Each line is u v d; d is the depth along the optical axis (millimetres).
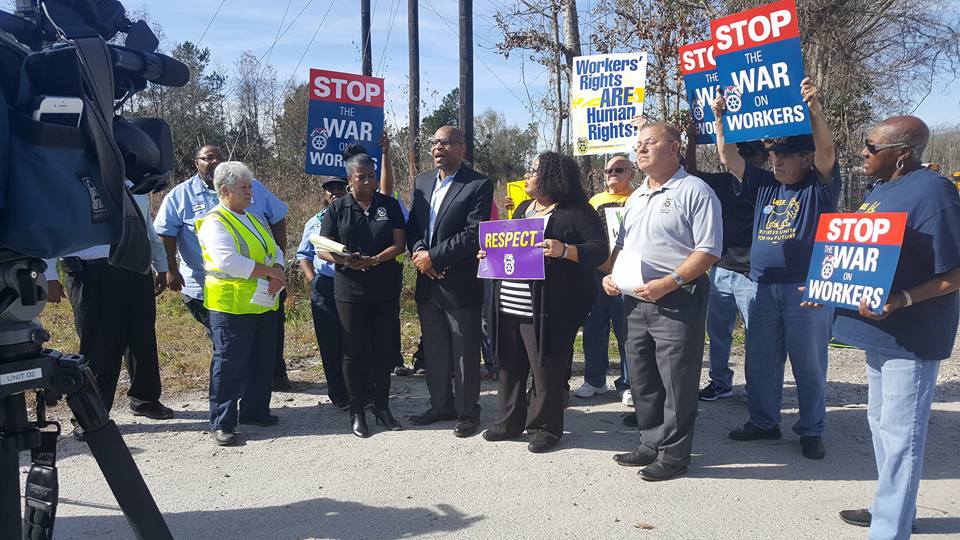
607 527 3768
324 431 5398
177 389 6520
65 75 2018
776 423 5094
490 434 5148
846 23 12852
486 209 5199
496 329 5062
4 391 2166
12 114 1959
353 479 4449
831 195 4719
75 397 2385
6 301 2141
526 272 4719
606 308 6172
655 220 4434
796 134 4738
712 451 4930
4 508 2404
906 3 13500
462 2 9867
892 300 3271
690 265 4242
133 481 2465
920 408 3332
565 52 12086
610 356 7656
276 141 29188
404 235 5457
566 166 4809
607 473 4527
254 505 4082
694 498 4133
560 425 4949
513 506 4043
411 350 7949
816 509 3977
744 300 5488
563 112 12422
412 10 12156
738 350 7785
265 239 5242
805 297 3617
